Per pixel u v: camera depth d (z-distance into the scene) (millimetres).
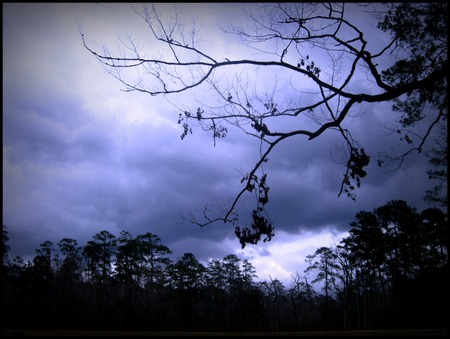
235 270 66625
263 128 5789
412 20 8133
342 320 52625
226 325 53469
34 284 44469
